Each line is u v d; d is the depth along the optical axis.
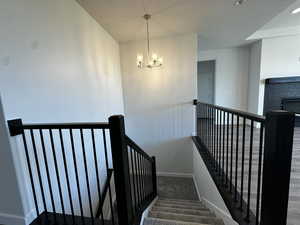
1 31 1.21
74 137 2.08
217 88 5.14
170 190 3.48
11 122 1.28
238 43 4.45
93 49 2.63
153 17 2.71
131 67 3.84
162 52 3.66
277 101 4.23
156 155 4.09
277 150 0.91
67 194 1.91
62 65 1.88
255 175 2.04
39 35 1.55
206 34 3.59
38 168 1.38
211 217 1.85
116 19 2.71
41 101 1.57
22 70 1.38
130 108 4.02
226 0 2.28
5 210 1.44
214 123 2.51
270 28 3.95
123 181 1.22
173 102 3.78
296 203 1.51
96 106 2.70
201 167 2.93
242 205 1.44
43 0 1.60
